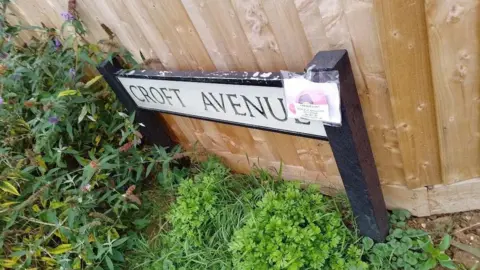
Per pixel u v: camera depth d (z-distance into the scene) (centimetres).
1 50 222
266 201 169
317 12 108
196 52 156
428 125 122
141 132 220
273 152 186
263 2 117
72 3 182
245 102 138
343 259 150
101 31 191
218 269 175
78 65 209
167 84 163
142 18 160
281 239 153
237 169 215
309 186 173
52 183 200
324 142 157
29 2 214
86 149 230
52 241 209
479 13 91
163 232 207
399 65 106
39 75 216
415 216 161
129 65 190
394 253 149
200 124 201
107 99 226
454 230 151
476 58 100
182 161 233
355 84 116
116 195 196
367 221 149
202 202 189
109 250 180
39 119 199
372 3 97
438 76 106
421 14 94
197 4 134
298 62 127
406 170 142
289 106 121
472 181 138
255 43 132
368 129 135
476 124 117
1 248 188
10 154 215
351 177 132
